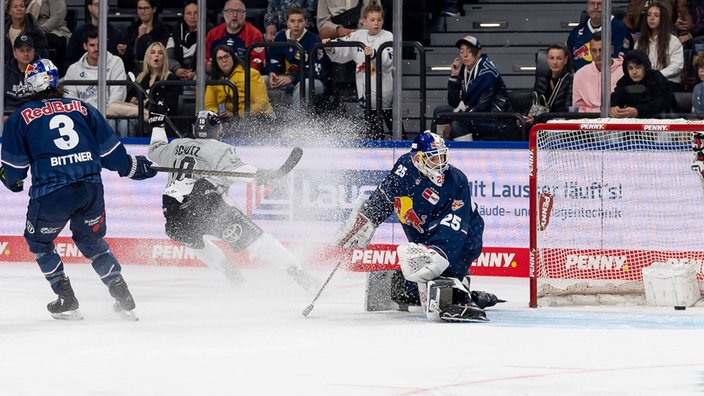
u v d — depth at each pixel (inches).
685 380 398.6
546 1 1106.7
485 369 421.4
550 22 1095.0
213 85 887.7
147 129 936.3
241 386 385.1
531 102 979.3
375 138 867.4
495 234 828.6
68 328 542.6
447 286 574.2
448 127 904.3
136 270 848.9
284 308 636.7
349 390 378.9
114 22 1138.0
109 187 885.2
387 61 904.3
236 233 676.7
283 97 923.4
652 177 757.3
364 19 912.3
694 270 662.5
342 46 860.6
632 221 759.1
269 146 862.5
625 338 511.2
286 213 859.4
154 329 539.5
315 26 1015.6
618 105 849.5
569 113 835.4
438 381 396.2
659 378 403.2
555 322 574.2
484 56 890.7
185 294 705.0
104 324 560.1
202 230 680.4
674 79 892.0
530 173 657.6
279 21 1014.4
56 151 561.9
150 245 879.1
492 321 577.6
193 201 673.0
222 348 474.6
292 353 460.8
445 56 1077.8
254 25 1081.4
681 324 568.4
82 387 382.6
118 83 877.2
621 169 761.0
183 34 1004.6
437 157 578.6
